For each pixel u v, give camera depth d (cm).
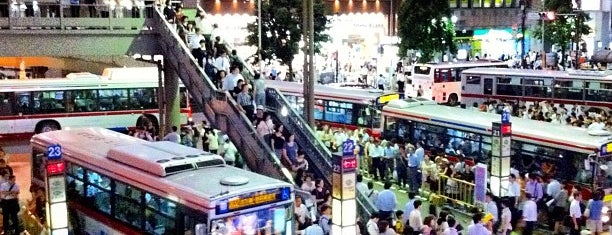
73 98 3991
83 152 2219
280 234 1819
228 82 2616
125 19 3222
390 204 2273
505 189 2623
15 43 3036
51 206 1944
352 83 6256
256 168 2353
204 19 3631
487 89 5044
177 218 1798
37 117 3912
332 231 1995
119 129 4109
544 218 2572
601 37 8888
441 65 5606
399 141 3484
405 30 6319
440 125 3269
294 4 5484
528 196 2444
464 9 8294
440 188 2889
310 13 2753
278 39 5516
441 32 6291
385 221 1953
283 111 2633
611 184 2633
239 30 7100
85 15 3253
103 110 4062
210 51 2961
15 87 3853
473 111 3425
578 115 4162
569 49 7625
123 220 2031
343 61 7388
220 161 2017
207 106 2691
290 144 2369
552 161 2767
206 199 1703
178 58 3034
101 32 3172
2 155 2966
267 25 5500
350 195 1966
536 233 2555
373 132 3759
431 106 3559
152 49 3281
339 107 3978
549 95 4669
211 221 1697
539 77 4709
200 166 1970
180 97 4200
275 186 1805
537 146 2827
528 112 4225
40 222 2239
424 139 3381
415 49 6359
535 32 7575
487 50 8462
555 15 6744
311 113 2795
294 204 1869
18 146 3903
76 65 5547
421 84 5644
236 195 1733
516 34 7900
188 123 3994
